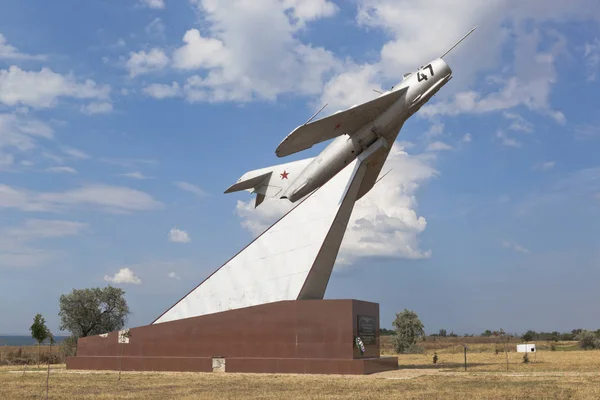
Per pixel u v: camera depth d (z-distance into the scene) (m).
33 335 22.91
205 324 27.36
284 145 28.45
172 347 27.73
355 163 28.69
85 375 25.34
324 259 27.72
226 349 26.72
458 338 111.69
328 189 28.28
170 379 22.80
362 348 25.39
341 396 16.20
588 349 64.12
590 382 19.98
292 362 25.17
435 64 28.86
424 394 16.56
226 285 28.17
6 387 20.27
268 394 16.97
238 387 19.23
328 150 31.55
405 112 29.19
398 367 29.08
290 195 33.12
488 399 15.29
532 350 51.72
